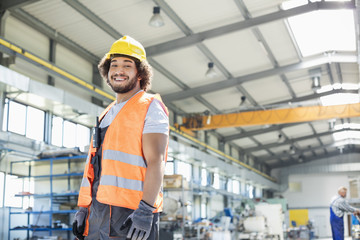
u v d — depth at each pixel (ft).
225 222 54.24
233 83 58.95
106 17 41.98
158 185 5.01
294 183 126.11
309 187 124.57
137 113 5.33
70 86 47.85
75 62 47.57
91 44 47.19
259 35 49.55
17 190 38.65
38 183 37.42
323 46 53.83
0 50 35.09
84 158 35.68
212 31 45.91
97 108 45.60
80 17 41.16
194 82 60.90
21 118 41.04
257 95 68.59
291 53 55.67
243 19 46.01
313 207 122.72
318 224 120.98
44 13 39.96
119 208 5.02
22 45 39.70
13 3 36.29
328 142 109.50
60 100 39.55
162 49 47.42
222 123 66.08
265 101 71.46
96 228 5.11
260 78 58.34
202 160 70.49
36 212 35.24
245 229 51.31
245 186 106.01
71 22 41.96
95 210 5.18
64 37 44.78
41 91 37.35
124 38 5.73
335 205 25.26
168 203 42.11
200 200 78.18
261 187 115.24
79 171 35.78
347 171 122.01
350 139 105.29
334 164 119.85
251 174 99.60
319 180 124.26
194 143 72.74
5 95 36.70
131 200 5.06
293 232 91.40
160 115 5.37
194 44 46.37
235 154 99.96
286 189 123.95
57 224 34.71
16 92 36.22
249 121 65.21
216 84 59.31
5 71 33.30
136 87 5.71
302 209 123.34
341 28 48.21
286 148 108.47
